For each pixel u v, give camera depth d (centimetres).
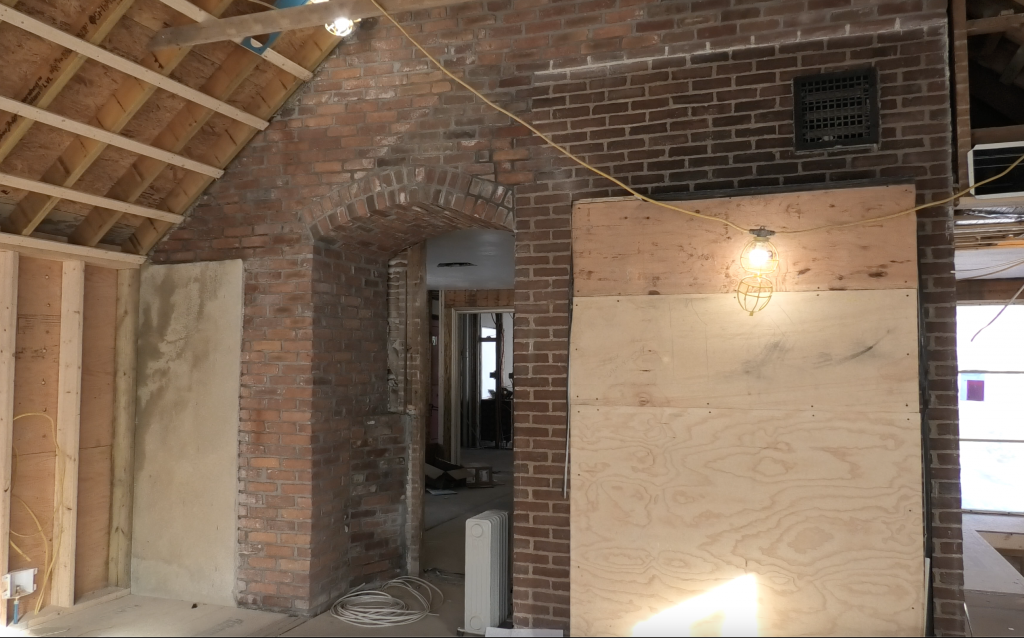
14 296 412
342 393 470
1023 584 495
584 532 369
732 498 350
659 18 386
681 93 381
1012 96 384
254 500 446
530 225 402
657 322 368
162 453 470
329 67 448
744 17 373
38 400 434
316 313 445
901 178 345
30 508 428
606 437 370
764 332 353
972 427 836
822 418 341
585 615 365
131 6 360
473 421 1308
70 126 374
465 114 418
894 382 333
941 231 343
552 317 394
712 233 363
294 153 453
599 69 395
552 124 402
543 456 391
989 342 838
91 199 417
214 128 450
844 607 331
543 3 407
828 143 356
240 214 462
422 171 422
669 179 381
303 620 425
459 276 908
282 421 442
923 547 324
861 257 342
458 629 409
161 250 485
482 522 409
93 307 466
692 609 351
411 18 431
